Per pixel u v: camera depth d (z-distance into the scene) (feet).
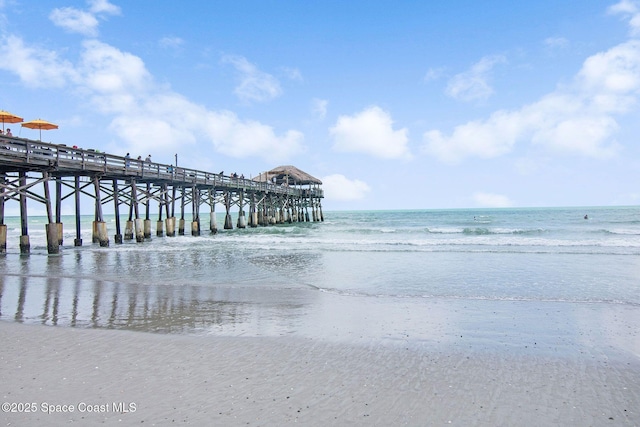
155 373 17.07
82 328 23.88
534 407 14.20
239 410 13.85
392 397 14.88
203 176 101.81
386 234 103.09
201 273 44.91
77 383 16.10
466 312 27.76
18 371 17.34
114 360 18.63
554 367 17.87
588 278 40.65
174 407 14.08
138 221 80.48
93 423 13.07
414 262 52.85
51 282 39.52
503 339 21.79
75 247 72.13
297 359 18.75
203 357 19.02
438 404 14.37
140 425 12.92
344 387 15.71
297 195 172.96
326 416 13.44
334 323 25.04
